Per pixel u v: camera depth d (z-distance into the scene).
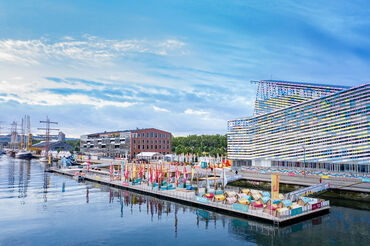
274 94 181.25
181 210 79.19
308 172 105.44
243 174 120.94
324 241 55.44
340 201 85.25
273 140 146.38
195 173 132.50
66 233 61.97
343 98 114.31
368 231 60.62
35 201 91.38
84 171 168.62
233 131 169.88
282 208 66.25
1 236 60.19
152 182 102.88
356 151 107.44
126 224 67.50
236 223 66.94
